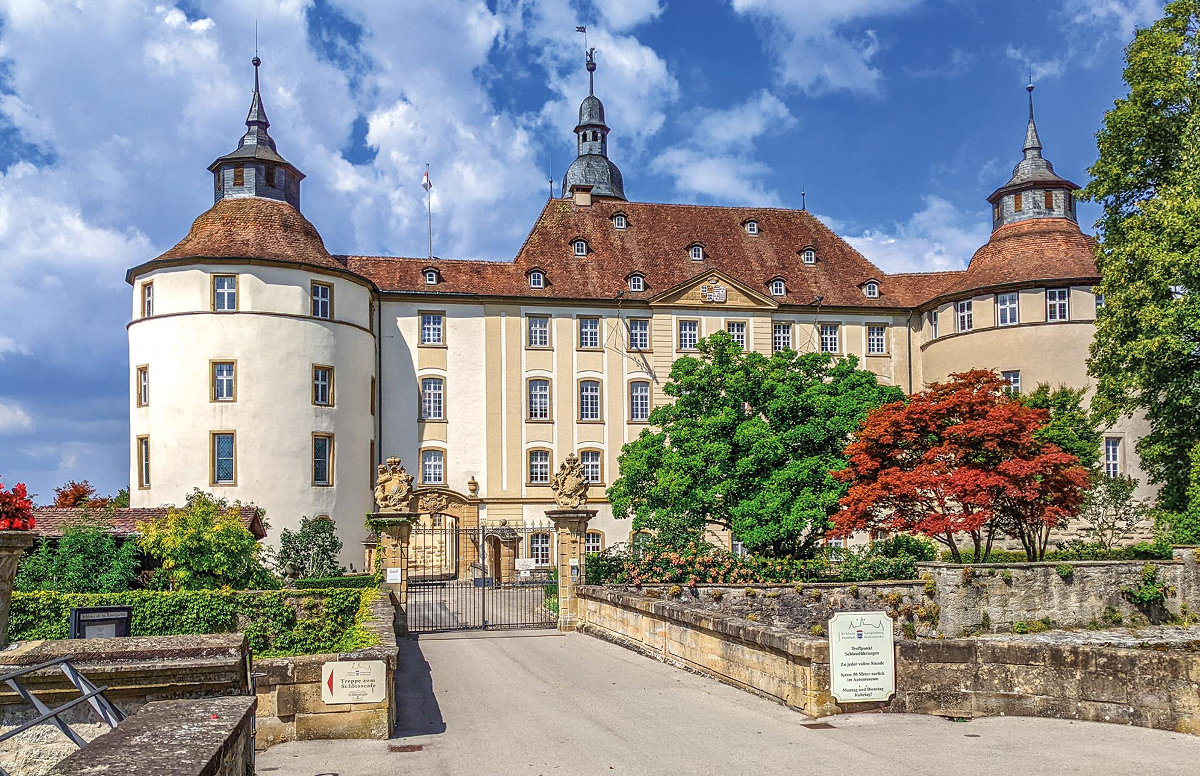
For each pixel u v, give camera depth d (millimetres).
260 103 48938
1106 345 35812
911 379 55688
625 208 57969
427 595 37281
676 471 34469
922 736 12688
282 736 13203
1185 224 31234
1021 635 27547
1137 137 35406
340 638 25078
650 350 53531
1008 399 34031
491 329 52500
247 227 45625
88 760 6559
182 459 43062
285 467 43844
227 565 29031
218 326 43688
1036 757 11570
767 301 53969
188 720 7711
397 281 52156
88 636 18609
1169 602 29750
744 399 36344
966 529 29312
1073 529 43938
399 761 12055
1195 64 33750
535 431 52375
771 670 15359
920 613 26922
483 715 14992
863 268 57906
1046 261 49594
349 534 46031
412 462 51125
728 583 26438
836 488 33719
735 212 59438
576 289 53531
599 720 14367
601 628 25141
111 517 34938
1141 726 13016
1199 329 31016
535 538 51750
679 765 11609
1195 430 33938
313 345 45188
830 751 12023
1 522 15227
